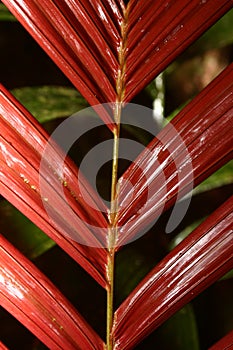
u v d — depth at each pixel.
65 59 0.96
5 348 0.97
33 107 1.47
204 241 0.96
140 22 0.97
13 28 1.98
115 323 0.98
